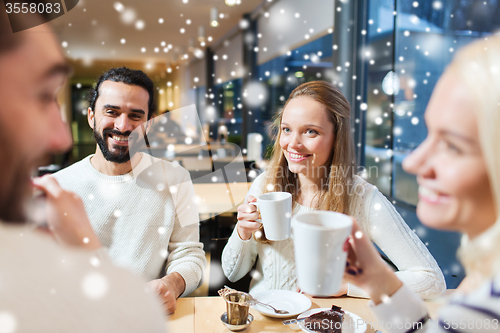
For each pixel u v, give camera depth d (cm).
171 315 98
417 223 274
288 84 506
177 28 719
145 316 29
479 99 35
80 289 27
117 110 134
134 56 1003
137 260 135
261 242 129
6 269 26
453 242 244
